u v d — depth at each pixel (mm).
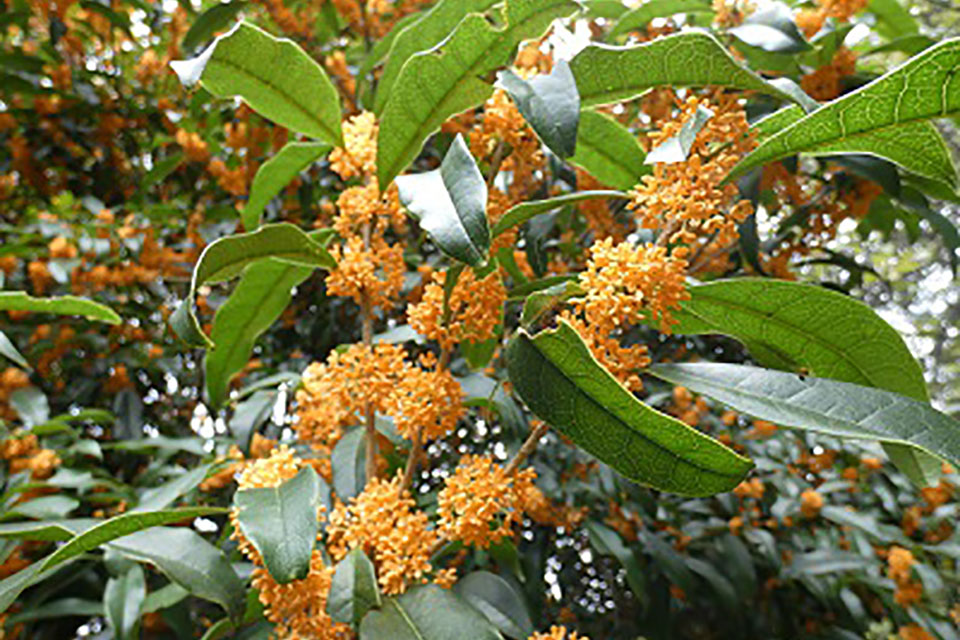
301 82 399
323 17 933
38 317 860
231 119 999
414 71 360
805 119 313
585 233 865
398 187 343
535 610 800
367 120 434
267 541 336
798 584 935
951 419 293
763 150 332
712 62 352
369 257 416
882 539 812
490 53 362
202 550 434
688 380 329
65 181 1075
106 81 1095
